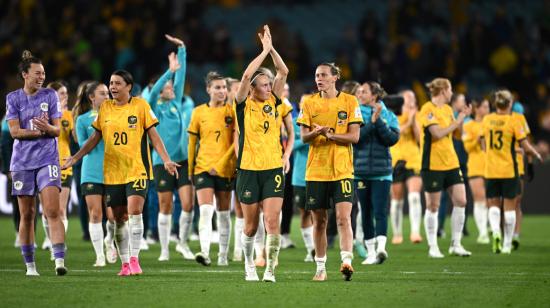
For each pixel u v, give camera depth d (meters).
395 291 30.56
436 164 44.62
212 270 37.88
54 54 94.25
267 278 33.00
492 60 94.75
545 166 77.12
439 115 44.44
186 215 43.50
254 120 32.50
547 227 66.06
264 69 32.75
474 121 55.56
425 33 100.88
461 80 93.06
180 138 43.16
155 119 34.97
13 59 93.88
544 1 103.62
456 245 45.88
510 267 39.94
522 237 58.22
